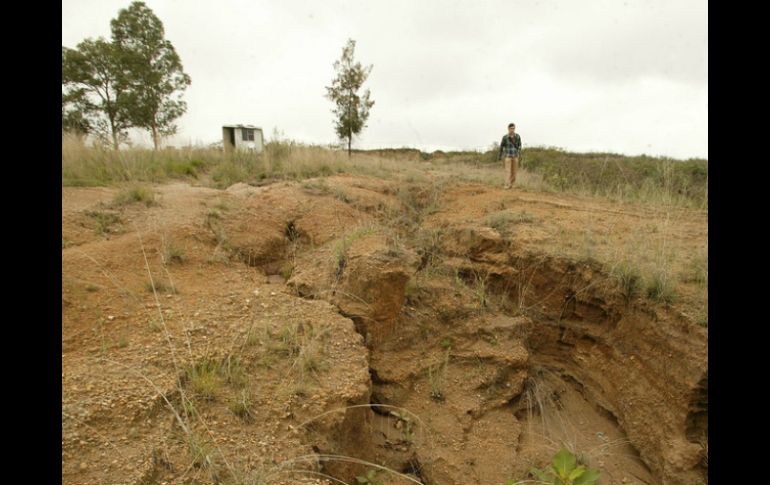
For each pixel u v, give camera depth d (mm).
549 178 10570
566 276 5242
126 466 2170
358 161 10883
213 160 9797
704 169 12727
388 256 4574
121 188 5980
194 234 4812
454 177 9703
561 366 5184
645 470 4051
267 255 5152
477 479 3637
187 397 2697
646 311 4398
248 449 2518
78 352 2912
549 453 4062
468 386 4387
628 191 9102
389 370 4223
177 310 3551
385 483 3332
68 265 3752
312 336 3578
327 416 2930
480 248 6027
